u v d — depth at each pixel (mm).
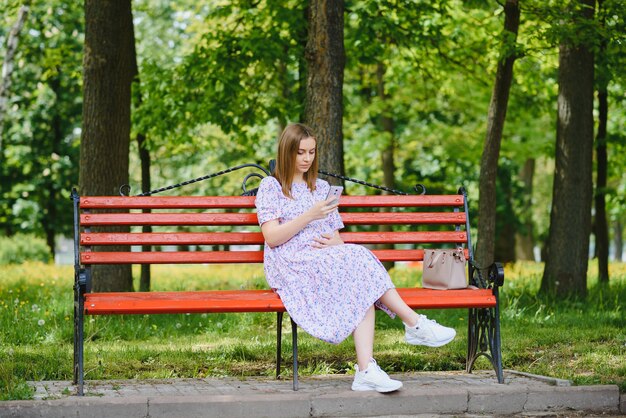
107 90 9797
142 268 11008
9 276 13344
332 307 4793
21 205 24656
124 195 5375
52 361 5879
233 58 12367
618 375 5512
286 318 8234
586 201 10180
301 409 4473
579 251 10117
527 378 5273
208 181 23328
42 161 24531
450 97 17391
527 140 18297
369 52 12500
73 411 4270
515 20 9938
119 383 5121
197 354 6449
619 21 9641
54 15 18094
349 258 4824
